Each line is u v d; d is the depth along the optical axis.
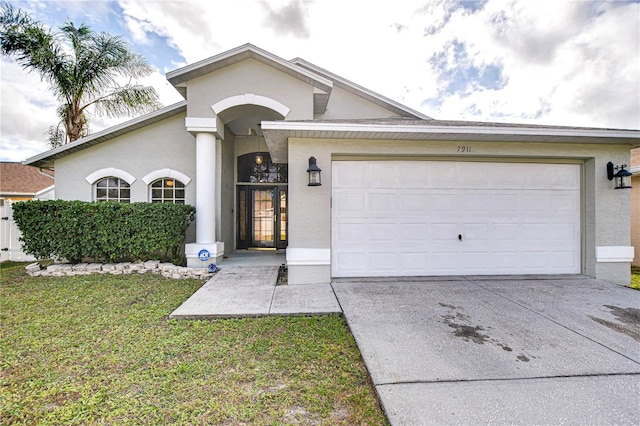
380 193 5.95
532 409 2.18
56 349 3.15
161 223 6.77
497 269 6.12
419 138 5.61
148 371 2.74
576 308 4.28
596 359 2.89
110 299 4.82
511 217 6.14
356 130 5.17
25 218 6.51
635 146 5.96
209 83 7.39
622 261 5.93
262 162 10.68
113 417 2.16
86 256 6.79
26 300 4.76
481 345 3.17
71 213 6.57
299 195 5.60
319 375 2.71
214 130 7.36
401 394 2.35
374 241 5.95
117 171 8.66
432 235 6.04
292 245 5.60
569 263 6.20
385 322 3.78
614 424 2.04
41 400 2.34
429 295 4.86
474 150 5.82
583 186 6.18
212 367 2.81
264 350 3.15
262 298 4.71
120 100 10.63
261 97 7.47
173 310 4.27
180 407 2.26
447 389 2.42
